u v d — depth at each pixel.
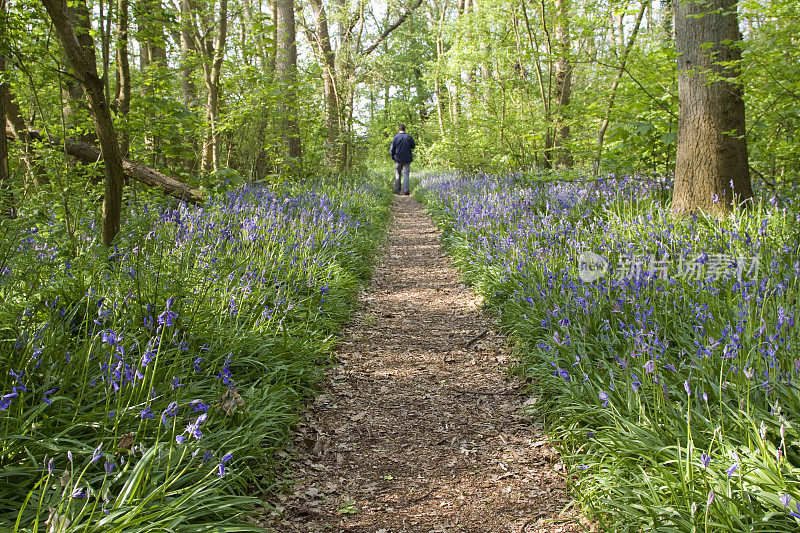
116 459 2.83
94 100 4.92
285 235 7.22
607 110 9.77
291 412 4.12
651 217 7.12
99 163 7.60
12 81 6.14
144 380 3.05
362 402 4.58
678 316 4.32
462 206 11.01
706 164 7.09
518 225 7.77
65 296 4.03
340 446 3.89
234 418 3.53
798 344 3.41
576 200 9.12
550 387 4.20
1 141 5.59
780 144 8.74
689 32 7.17
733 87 7.03
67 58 4.99
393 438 4.01
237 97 10.66
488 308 6.71
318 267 6.76
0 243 3.93
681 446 2.97
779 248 5.20
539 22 12.99
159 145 8.88
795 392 3.01
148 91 8.27
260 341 4.51
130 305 4.13
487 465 3.63
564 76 13.65
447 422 4.24
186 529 2.47
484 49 16.00
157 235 5.44
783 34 6.52
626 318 4.35
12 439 2.65
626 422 3.18
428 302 7.43
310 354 4.91
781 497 2.18
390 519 3.09
